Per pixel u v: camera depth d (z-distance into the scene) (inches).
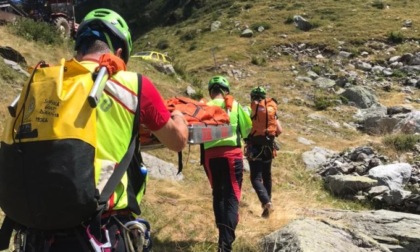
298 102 639.8
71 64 71.1
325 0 1439.5
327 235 174.4
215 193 177.9
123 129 72.6
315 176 343.3
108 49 79.1
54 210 64.7
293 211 237.8
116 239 71.7
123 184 73.5
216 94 188.1
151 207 224.7
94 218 68.1
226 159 175.0
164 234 200.4
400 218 217.6
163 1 2076.8
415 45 1005.2
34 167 65.0
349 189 303.3
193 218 220.8
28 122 67.6
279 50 1078.4
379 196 288.4
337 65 935.7
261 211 243.9
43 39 480.7
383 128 501.4
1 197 68.8
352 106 631.8
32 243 70.3
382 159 355.6
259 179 231.6
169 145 80.7
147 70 546.3
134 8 2222.0
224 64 990.4
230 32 1305.4
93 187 66.4
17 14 637.9
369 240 179.2
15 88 331.0
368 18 1212.5
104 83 70.6
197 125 107.8
